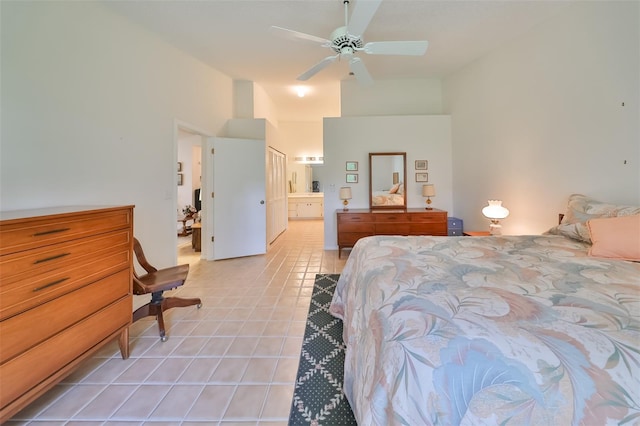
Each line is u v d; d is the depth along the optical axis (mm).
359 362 1116
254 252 4328
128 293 1760
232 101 4520
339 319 2217
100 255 1552
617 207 1862
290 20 2691
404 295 1073
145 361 1708
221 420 1266
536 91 2795
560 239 2014
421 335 813
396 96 4633
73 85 1984
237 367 1645
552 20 2600
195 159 6438
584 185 2334
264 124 4406
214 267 3701
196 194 6348
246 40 3080
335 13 2586
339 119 4473
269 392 1438
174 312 2375
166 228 3004
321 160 7984
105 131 2258
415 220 4023
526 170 2947
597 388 637
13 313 1135
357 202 4535
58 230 1313
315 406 1339
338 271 3514
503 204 3285
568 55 2449
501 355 714
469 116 3898
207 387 1480
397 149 4453
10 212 1400
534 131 2830
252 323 2176
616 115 2078
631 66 1978
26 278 1180
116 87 2367
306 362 1685
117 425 1244
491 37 3059
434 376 714
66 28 1933
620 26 2037
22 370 1166
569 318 853
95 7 2166
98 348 1532
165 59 2998
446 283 1180
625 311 890
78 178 2027
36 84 1742
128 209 1772
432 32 2945
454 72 4207
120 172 2410
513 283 1170
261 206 4383
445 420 678
